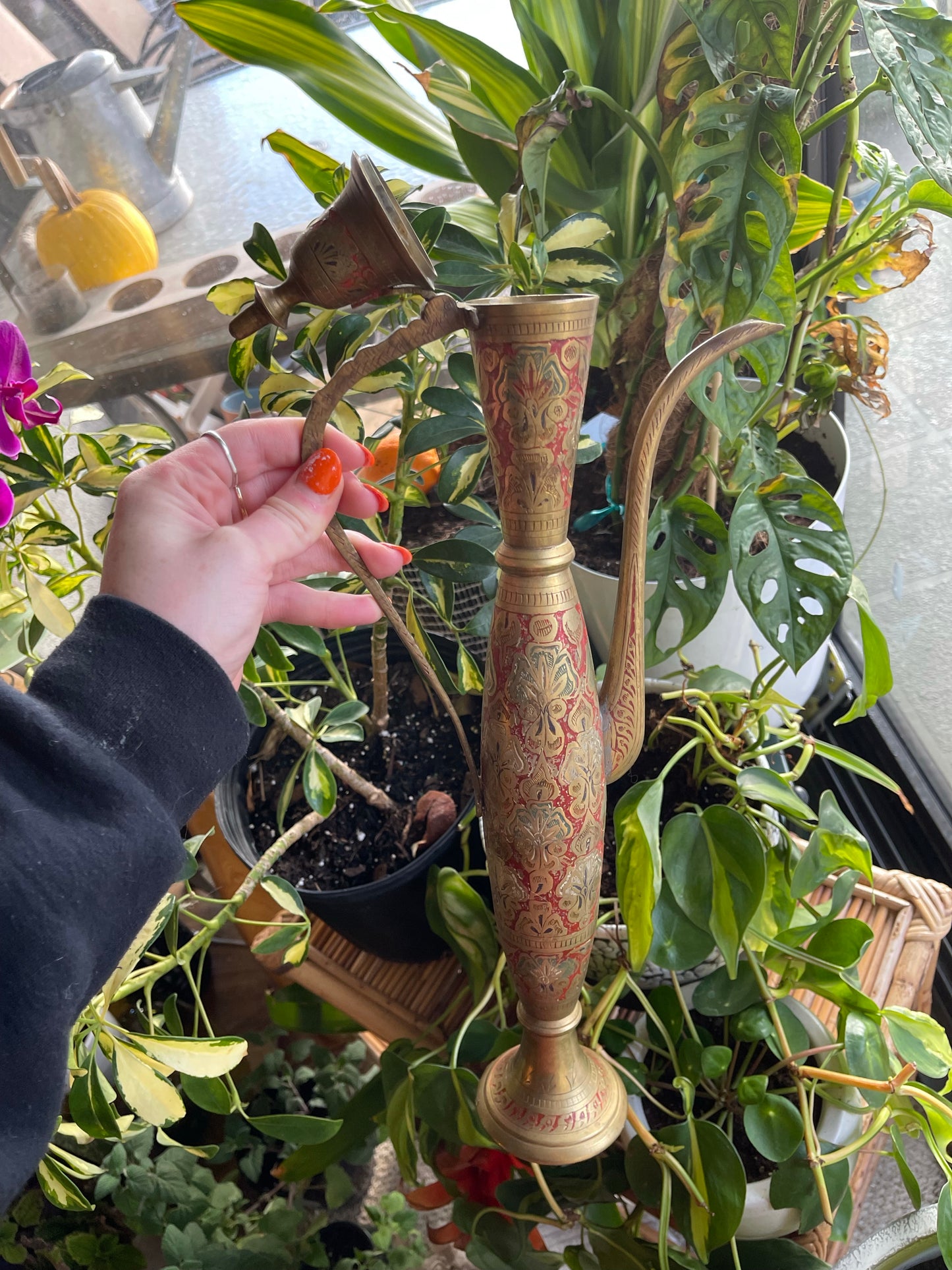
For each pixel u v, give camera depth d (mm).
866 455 1087
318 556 563
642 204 773
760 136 522
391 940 748
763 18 485
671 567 648
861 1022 568
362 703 743
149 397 1132
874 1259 621
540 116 524
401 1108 593
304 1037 1033
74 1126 571
